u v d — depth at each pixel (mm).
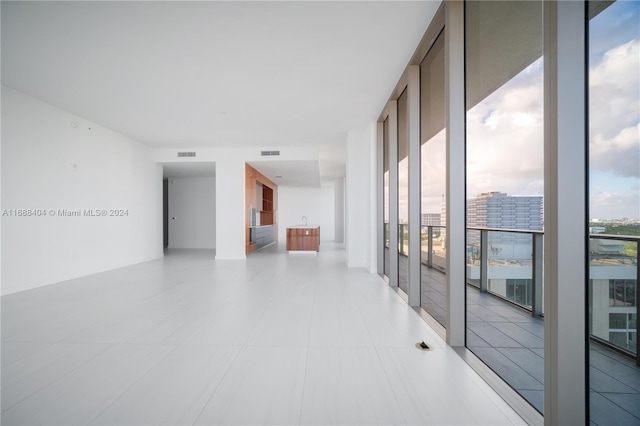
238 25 2793
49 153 4750
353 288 4449
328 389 1775
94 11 2570
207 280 5051
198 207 10398
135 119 5496
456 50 2314
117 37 2963
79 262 5332
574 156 1236
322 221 15484
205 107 4918
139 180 7105
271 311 3312
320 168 10773
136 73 3729
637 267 1924
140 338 2559
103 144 5930
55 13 2588
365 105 4859
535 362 2131
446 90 2326
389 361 2123
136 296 3992
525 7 2338
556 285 1241
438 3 2520
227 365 2076
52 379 1903
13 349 2348
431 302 3756
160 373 1972
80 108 4926
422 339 2521
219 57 3367
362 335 2607
